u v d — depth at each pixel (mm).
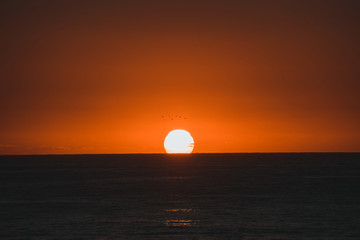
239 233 103000
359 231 104688
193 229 106938
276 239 97938
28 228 108562
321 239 97938
